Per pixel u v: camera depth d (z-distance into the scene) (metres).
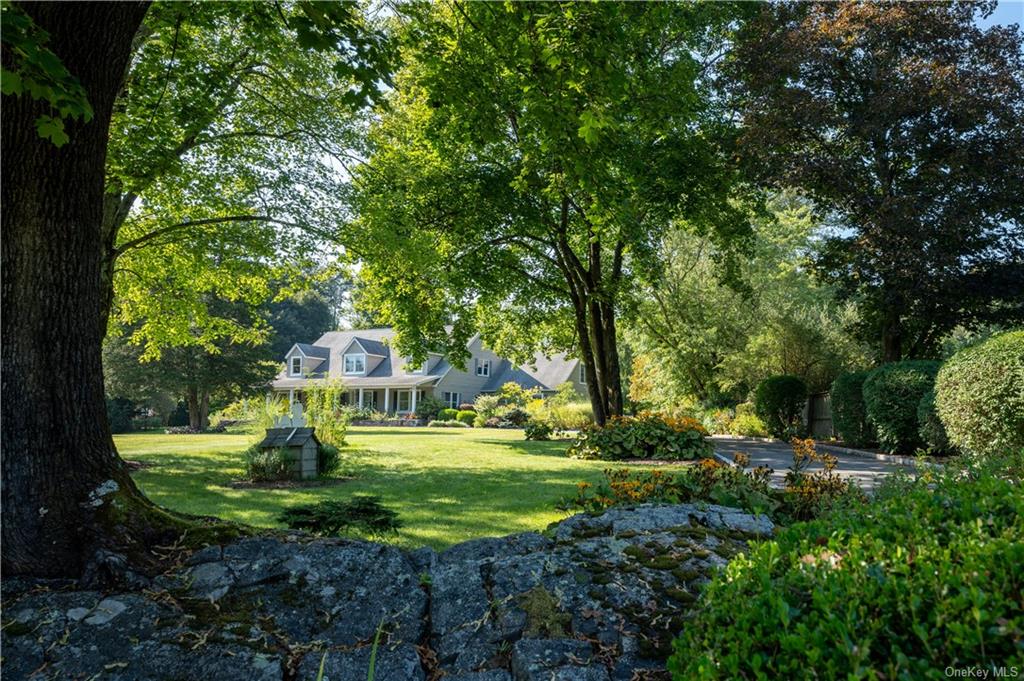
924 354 20.66
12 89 3.01
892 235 17.05
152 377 30.27
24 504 3.65
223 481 10.16
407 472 11.46
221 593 3.47
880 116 17.34
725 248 18.20
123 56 4.01
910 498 2.63
